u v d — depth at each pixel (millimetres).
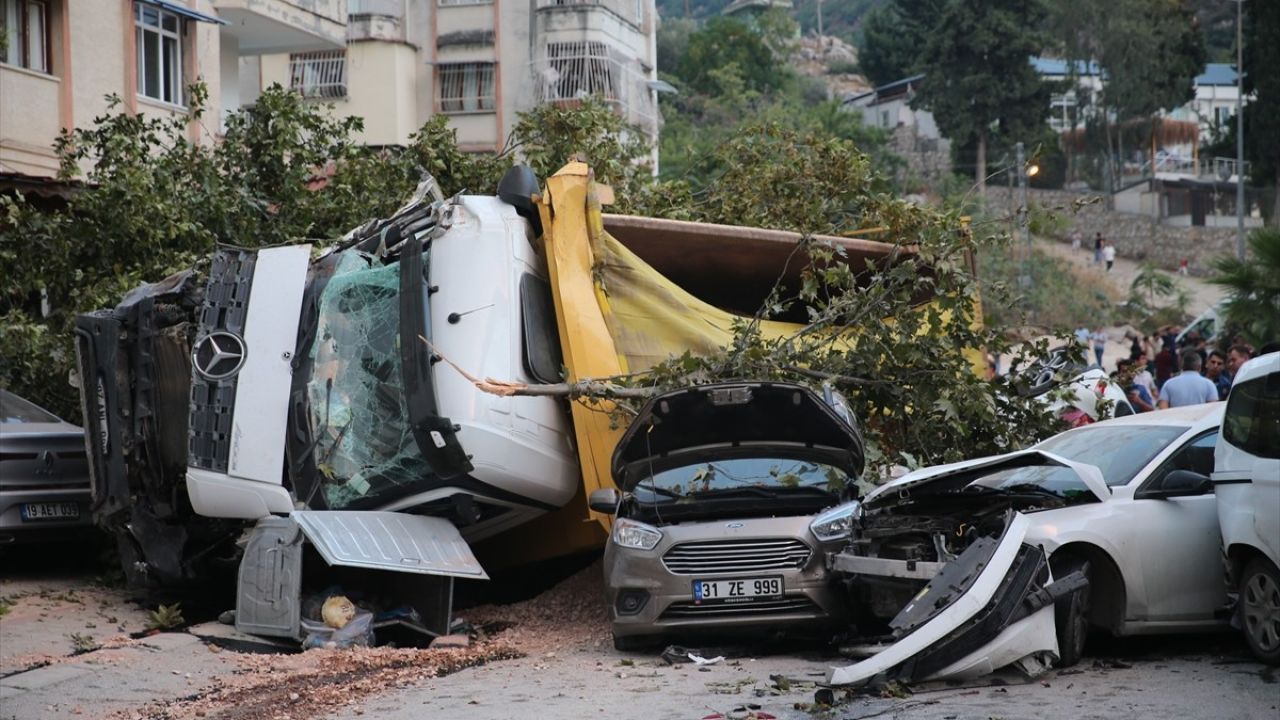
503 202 13539
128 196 17219
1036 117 89750
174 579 13820
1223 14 121875
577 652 11406
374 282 13234
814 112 92125
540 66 50938
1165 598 9992
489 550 14930
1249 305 18125
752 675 9883
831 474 11742
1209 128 98875
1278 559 9102
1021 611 9258
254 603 11875
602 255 13805
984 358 15555
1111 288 71438
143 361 13727
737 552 10820
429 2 51688
